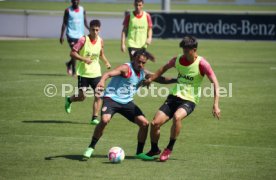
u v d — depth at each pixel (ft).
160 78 85.35
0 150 88.17
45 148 89.92
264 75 183.01
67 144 92.84
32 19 319.68
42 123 108.99
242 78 175.73
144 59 83.15
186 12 314.76
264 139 98.73
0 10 342.23
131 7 536.83
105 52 247.70
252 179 75.10
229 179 74.95
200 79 83.61
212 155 87.45
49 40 304.50
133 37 152.25
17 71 183.01
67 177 74.38
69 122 110.73
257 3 606.96
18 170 77.41
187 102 83.10
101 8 518.37
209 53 254.27
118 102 83.66
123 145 93.15
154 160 84.02
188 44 81.00
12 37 317.42
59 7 507.71
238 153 88.84
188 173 77.25
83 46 111.34
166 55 240.12
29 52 243.60
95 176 75.05
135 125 109.09
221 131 104.94
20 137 97.14
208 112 123.34
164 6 318.04
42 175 75.25
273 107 129.39
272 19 309.42
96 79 111.24
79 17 172.35
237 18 311.06
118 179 73.77
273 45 296.10
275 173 77.97
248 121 114.11
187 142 95.96
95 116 109.29
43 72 181.78
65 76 173.17
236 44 301.43
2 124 107.45
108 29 318.86
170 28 318.04
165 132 104.06
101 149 90.12
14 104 128.06
